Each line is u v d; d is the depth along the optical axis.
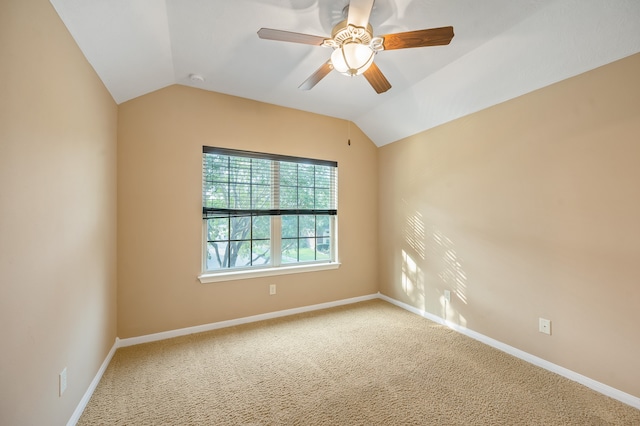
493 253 2.50
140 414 1.63
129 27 1.68
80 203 1.67
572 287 1.98
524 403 1.73
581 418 1.60
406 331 2.81
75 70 1.59
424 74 2.50
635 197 1.69
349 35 1.58
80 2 1.38
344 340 2.61
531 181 2.22
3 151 0.99
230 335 2.71
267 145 3.15
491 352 2.39
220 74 2.52
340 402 1.74
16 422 1.06
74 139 1.58
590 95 1.88
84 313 1.72
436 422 1.57
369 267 3.86
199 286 2.79
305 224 3.48
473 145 2.69
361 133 3.81
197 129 2.79
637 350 1.68
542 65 2.01
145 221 2.56
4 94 1.00
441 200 3.02
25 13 1.12
